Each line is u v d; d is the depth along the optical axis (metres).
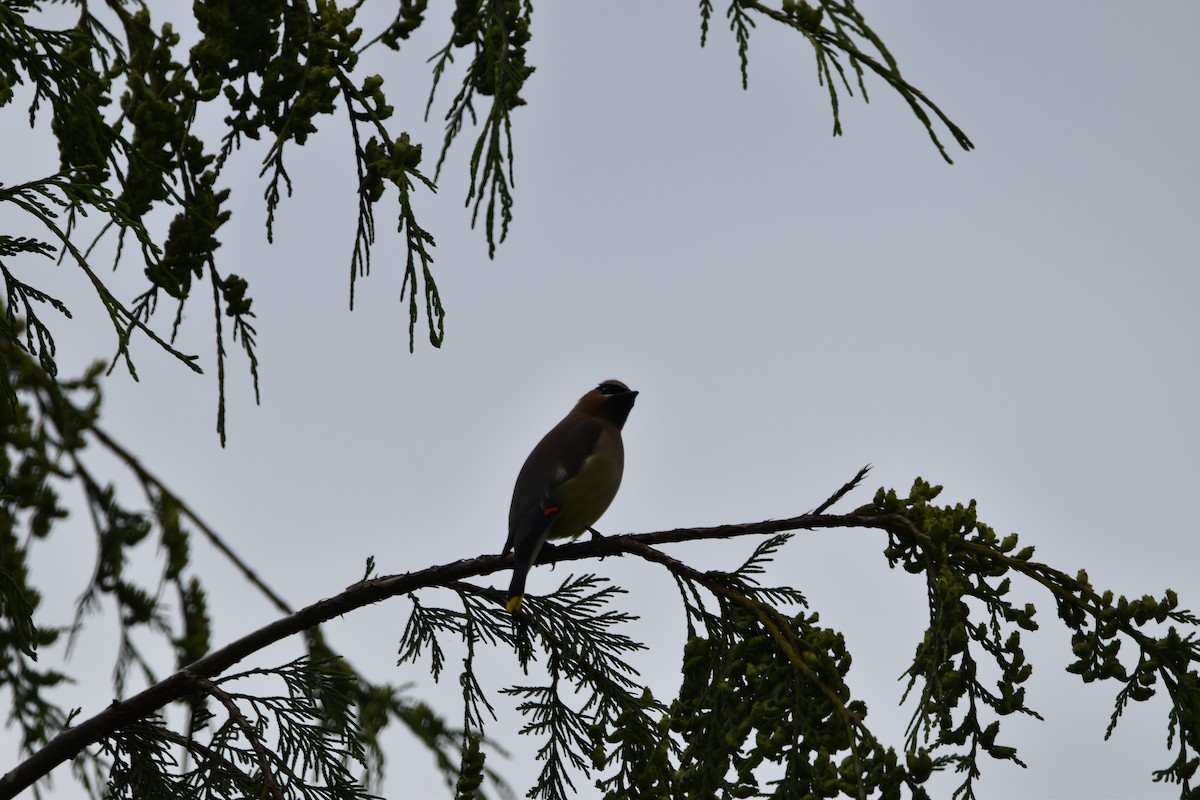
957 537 7.95
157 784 8.77
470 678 9.47
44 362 7.59
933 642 7.35
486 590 9.40
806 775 7.28
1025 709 7.27
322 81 8.83
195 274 8.73
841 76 8.58
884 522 8.23
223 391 8.95
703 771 7.54
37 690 11.91
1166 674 7.54
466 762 8.90
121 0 10.21
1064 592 7.67
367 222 8.98
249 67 8.82
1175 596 7.55
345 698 9.12
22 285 7.55
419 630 9.52
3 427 11.95
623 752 8.48
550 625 9.36
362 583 9.34
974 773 7.34
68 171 7.41
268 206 9.02
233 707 8.63
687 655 7.90
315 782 8.93
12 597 7.60
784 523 8.54
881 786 6.96
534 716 9.27
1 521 11.93
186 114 8.52
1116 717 7.55
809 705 7.44
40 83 7.59
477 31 9.20
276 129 8.97
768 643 7.83
